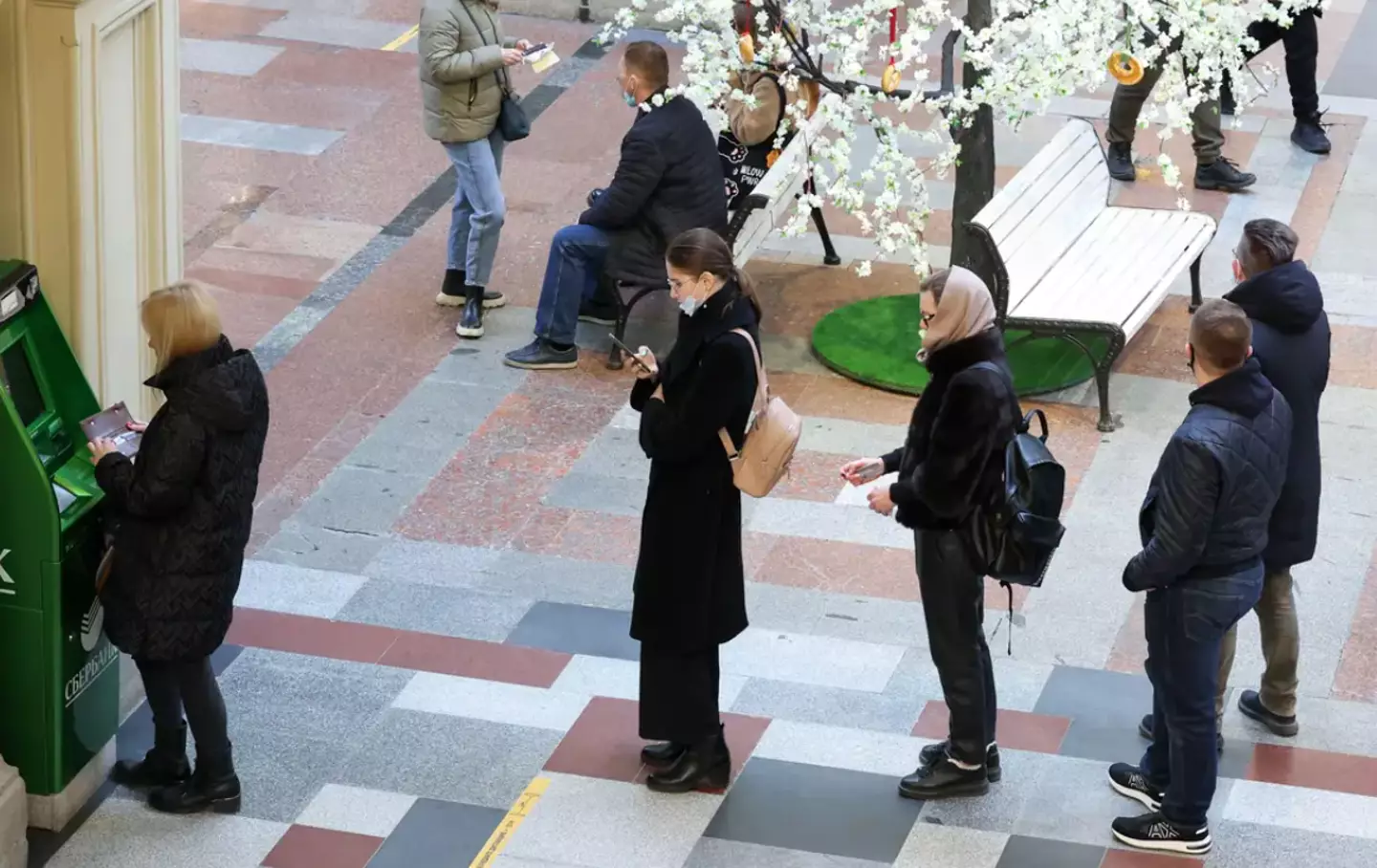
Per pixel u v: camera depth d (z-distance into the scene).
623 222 9.48
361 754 6.68
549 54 9.75
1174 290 10.66
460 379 9.65
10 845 5.96
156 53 6.46
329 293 10.60
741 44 8.55
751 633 7.47
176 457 5.78
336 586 7.78
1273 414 5.75
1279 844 6.20
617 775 6.57
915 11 8.34
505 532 8.25
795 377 9.70
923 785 6.39
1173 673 5.93
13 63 5.93
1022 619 7.55
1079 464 8.78
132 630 5.97
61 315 6.31
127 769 6.51
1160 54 8.73
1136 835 6.16
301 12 15.48
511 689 7.09
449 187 12.11
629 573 7.96
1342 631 7.47
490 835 6.26
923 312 5.78
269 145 12.65
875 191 12.00
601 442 9.06
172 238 6.79
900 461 6.16
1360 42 14.66
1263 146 12.61
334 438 9.03
